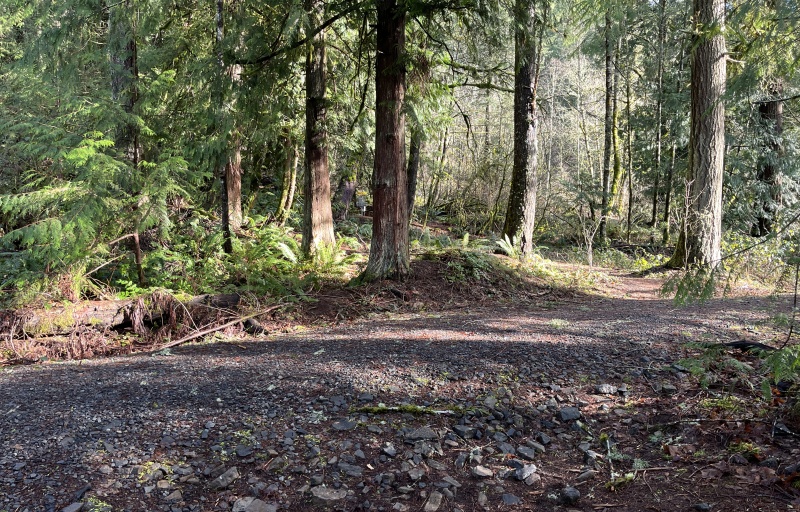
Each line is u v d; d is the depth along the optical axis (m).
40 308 6.88
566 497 2.84
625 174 26.70
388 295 8.74
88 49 9.62
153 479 2.91
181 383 4.29
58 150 7.93
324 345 5.58
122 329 6.97
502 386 4.18
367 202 21.88
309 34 9.12
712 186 11.39
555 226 21.41
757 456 3.00
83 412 3.65
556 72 28.69
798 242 3.54
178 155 8.84
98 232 8.29
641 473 3.05
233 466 3.07
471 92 23.03
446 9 8.58
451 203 23.58
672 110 18.62
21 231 7.32
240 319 7.18
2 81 11.69
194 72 9.27
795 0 4.13
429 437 3.42
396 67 8.70
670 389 4.02
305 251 11.34
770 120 16.36
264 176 19.00
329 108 12.20
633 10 16.70
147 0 9.24
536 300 9.26
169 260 9.54
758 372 4.07
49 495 2.72
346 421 3.61
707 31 7.50
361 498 2.85
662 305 7.89
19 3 9.86
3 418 3.56
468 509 2.79
